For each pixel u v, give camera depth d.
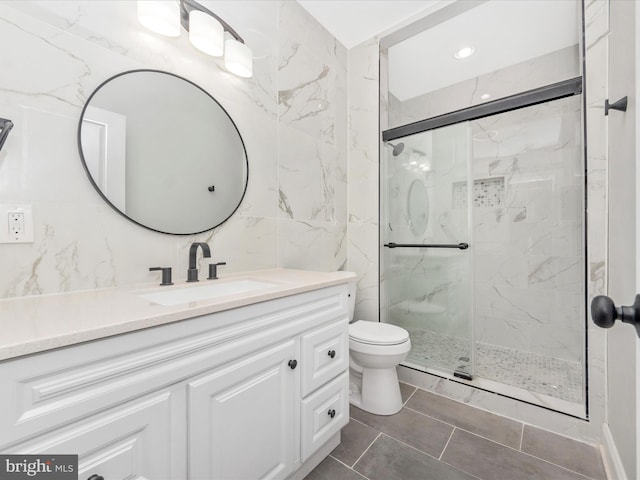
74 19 0.96
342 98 2.26
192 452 0.75
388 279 2.26
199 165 1.31
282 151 1.73
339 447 1.34
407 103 2.75
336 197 2.19
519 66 2.29
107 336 0.60
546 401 1.54
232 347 0.85
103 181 1.02
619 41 0.96
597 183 1.38
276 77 1.69
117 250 1.06
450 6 1.81
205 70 1.34
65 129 0.94
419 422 1.53
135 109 1.11
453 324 2.00
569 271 2.19
